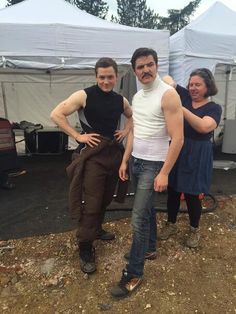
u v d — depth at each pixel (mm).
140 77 2445
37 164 6746
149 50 2393
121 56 4980
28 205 4566
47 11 5598
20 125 7480
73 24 4805
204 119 2977
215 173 6047
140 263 2748
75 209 2889
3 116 8516
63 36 4680
